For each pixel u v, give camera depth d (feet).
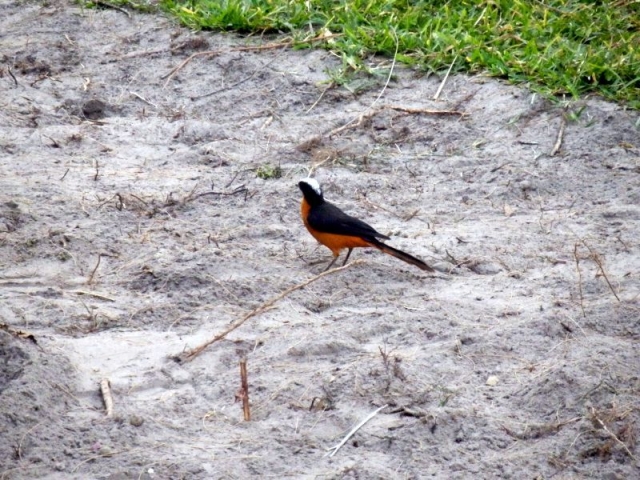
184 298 34.76
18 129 49.42
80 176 44.50
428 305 34.71
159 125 50.42
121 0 62.90
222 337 31.63
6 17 62.23
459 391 29.81
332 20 58.39
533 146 48.57
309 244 39.47
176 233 39.55
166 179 44.80
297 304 34.78
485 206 43.47
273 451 27.12
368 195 44.11
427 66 54.34
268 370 30.50
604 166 46.70
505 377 30.66
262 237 39.96
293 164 47.11
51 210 40.75
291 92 53.62
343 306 35.01
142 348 31.68
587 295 35.35
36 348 30.27
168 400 29.12
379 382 29.81
